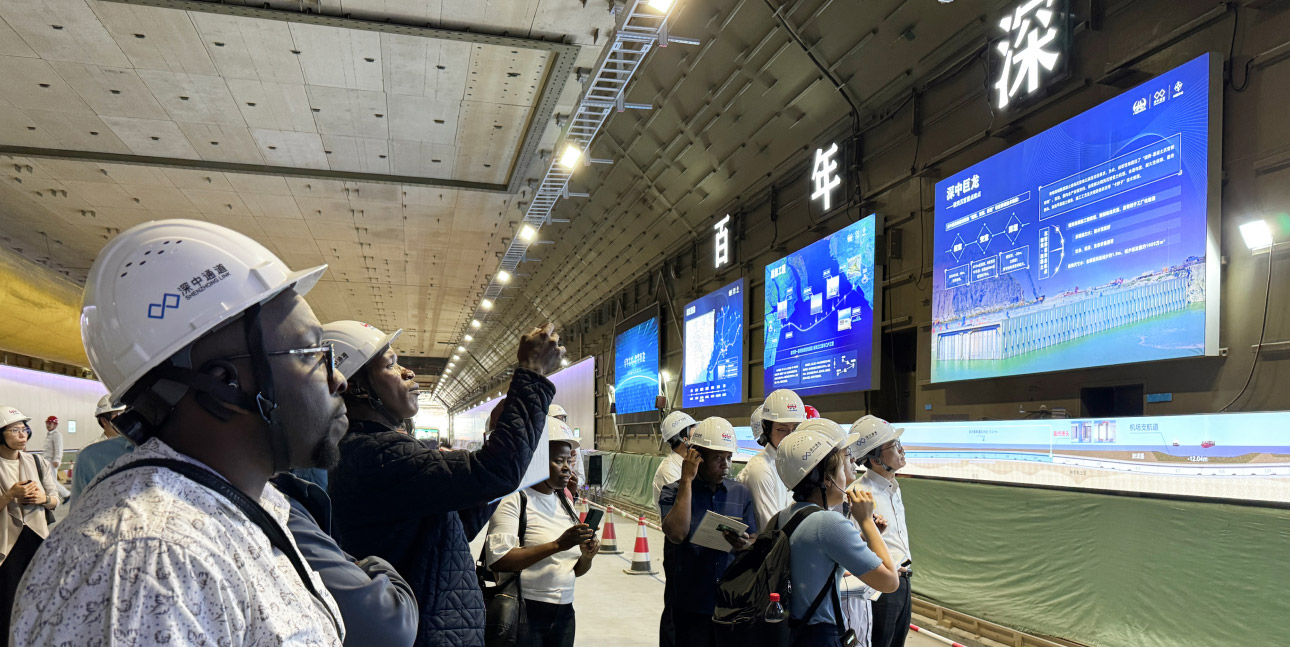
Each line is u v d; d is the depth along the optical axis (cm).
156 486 74
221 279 86
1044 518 484
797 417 372
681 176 1234
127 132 1071
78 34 788
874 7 724
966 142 676
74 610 65
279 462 91
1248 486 383
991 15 640
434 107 986
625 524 1303
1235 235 448
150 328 83
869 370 798
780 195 1059
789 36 829
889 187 798
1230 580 369
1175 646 390
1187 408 477
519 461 181
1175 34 485
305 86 917
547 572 303
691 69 981
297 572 86
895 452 355
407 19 767
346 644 120
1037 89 582
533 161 1161
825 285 900
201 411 85
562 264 1992
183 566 68
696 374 1338
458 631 186
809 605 246
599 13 752
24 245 1755
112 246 89
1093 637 438
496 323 3005
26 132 1070
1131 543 424
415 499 180
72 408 1578
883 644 339
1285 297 418
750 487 370
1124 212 503
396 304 2633
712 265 1309
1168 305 470
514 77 895
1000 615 508
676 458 495
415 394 210
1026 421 536
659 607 676
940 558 575
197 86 920
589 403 2031
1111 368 533
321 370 95
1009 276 604
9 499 412
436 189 1313
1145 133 491
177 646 65
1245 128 443
